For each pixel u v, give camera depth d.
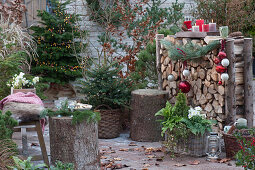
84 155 4.35
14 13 9.87
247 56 5.68
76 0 11.20
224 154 5.38
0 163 3.87
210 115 6.03
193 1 11.62
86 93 6.89
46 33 10.13
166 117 5.52
